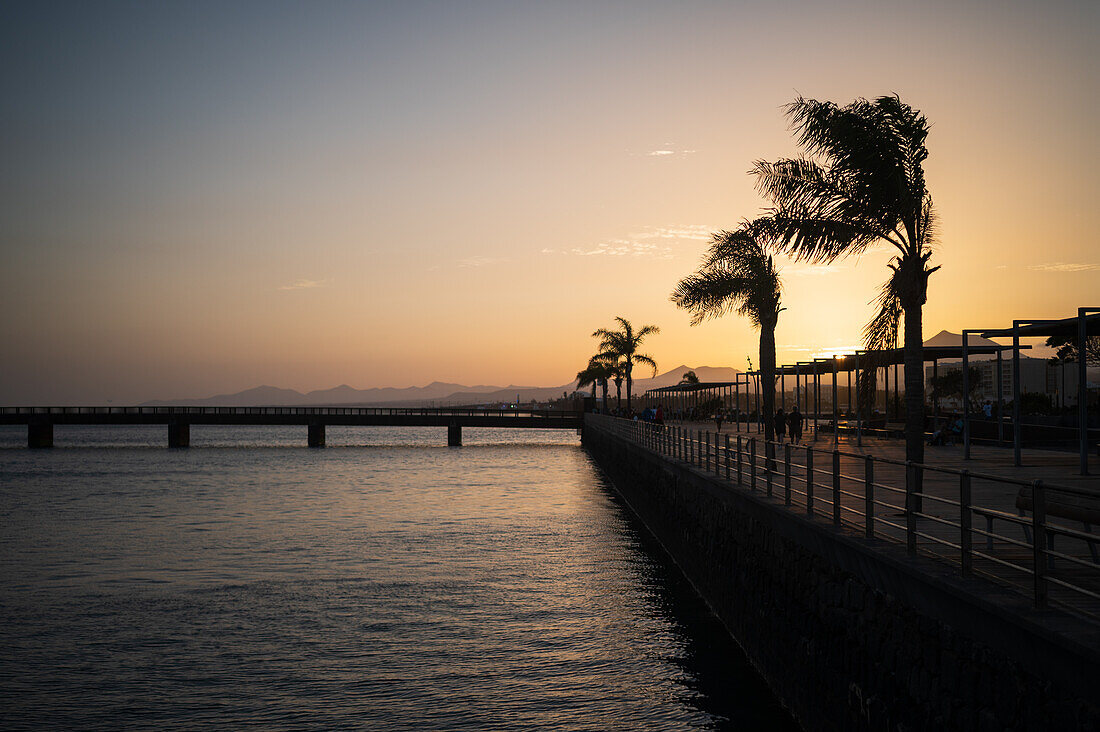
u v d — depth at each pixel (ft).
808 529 44.32
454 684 55.57
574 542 112.57
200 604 77.20
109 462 293.64
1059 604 24.50
